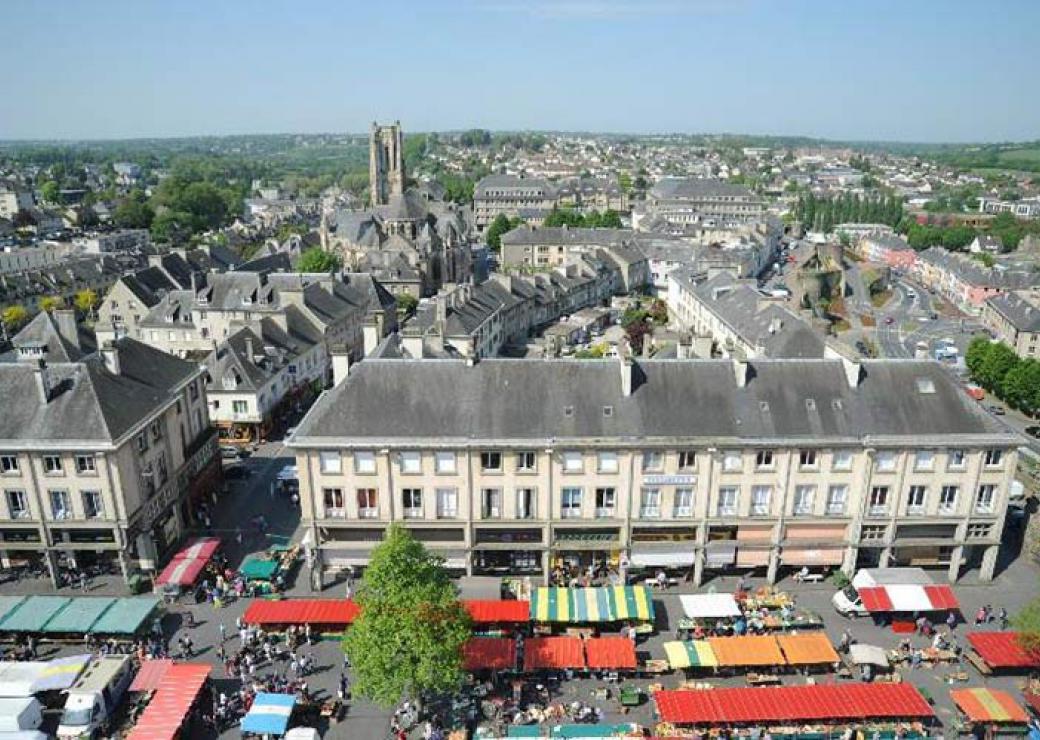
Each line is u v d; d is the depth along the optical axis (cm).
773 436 6325
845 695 5159
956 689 5525
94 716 5066
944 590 6241
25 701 5034
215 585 6788
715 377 6644
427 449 6247
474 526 6450
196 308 13125
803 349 9588
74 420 6444
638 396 6525
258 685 5453
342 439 6250
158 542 7156
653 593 6625
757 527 6581
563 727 4984
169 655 5888
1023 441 6344
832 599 6550
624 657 5559
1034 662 5528
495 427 6331
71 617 5903
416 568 5275
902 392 6650
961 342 16625
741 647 5631
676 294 16825
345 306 13688
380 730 5212
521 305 15300
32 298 17500
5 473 6444
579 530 6569
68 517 6562
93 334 10975
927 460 6444
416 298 17550
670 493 6444
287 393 11050
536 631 6094
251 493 8556
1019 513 7731
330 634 6103
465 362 6625
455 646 5028
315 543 6494
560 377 6600
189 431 7962
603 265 19662
